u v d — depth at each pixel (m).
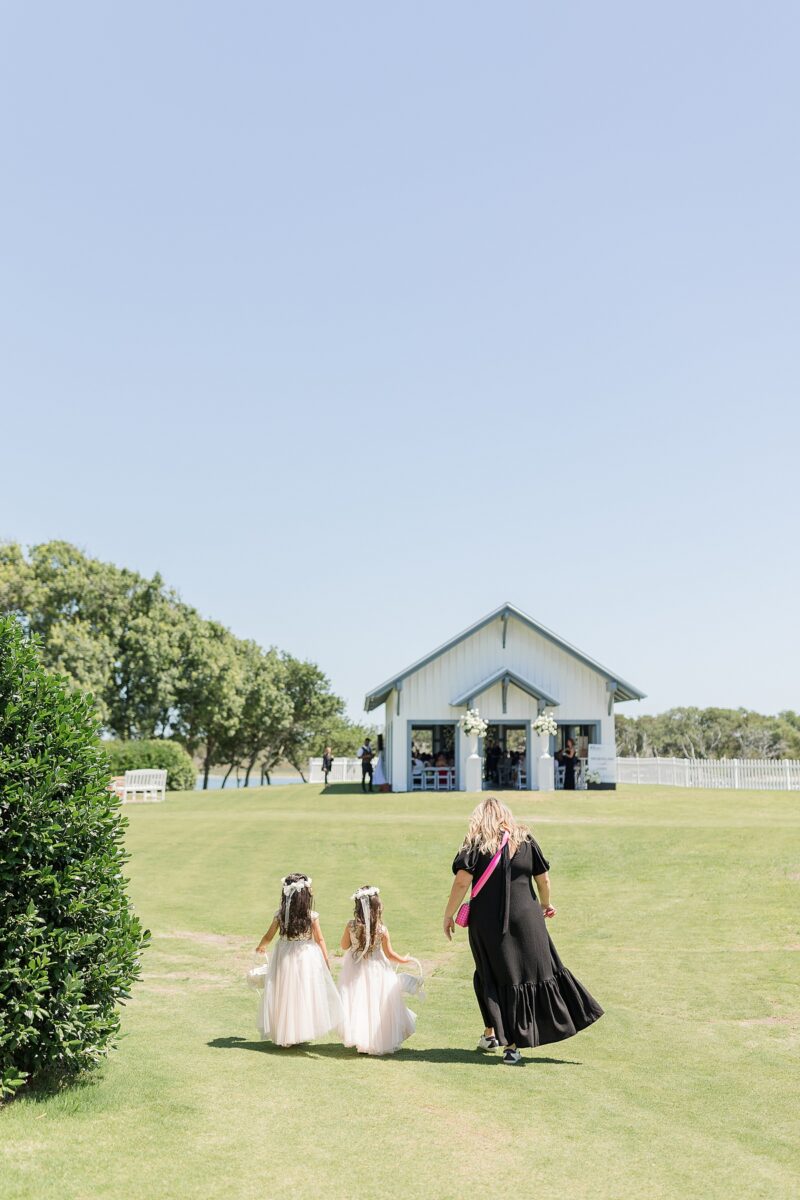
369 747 40.41
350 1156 5.42
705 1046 8.40
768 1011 9.63
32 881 6.44
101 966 6.68
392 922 14.49
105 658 60.19
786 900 15.12
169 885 17.41
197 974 11.29
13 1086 6.03
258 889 17.03
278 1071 7.12
